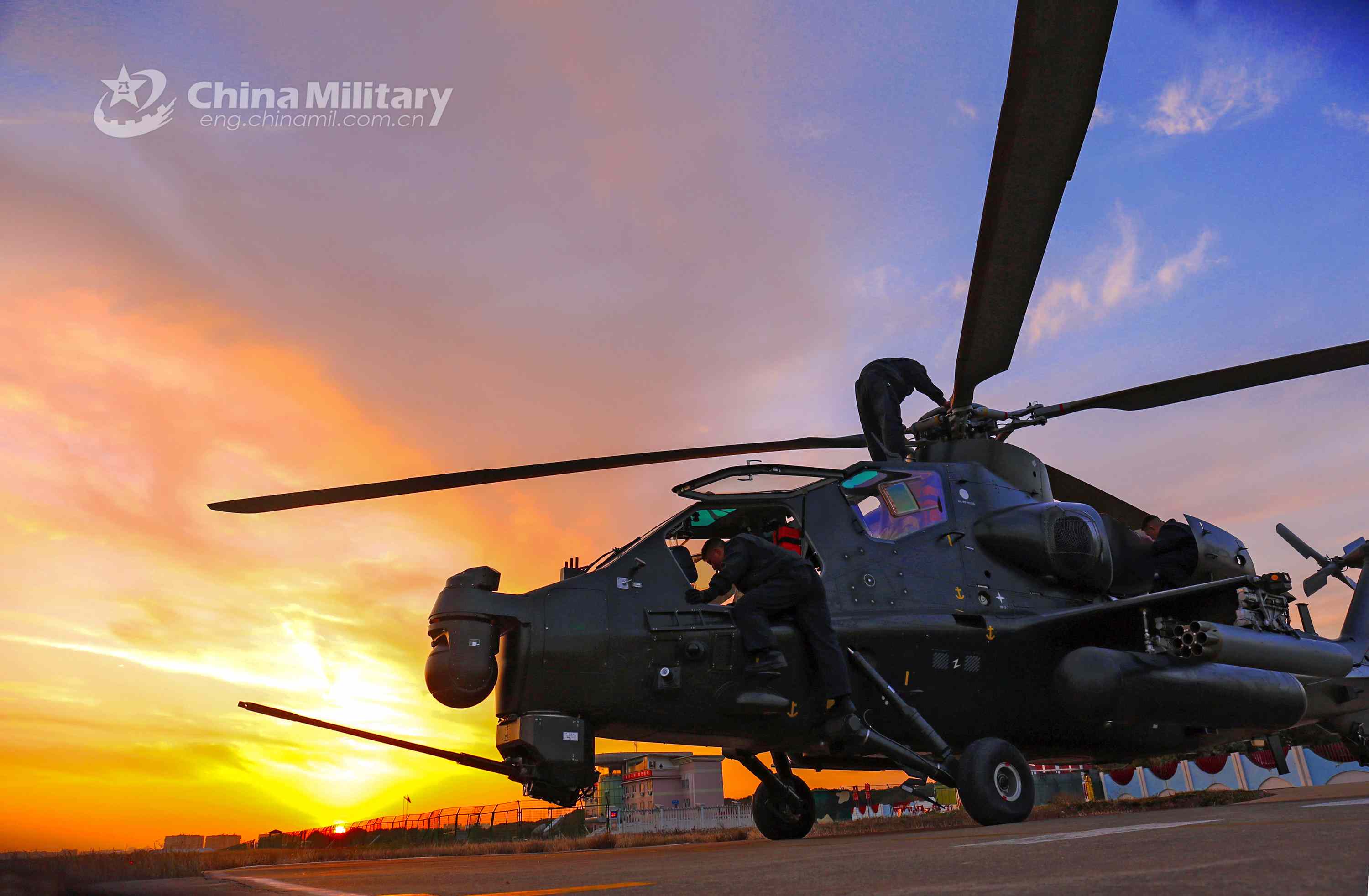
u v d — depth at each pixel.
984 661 6.66
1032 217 4.79
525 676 5.50
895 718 6.34
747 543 5.76
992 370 6.96
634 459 6.82
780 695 5.84
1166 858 1.89
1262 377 6.97
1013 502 7.51
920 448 8.20
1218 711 6.89
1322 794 9.30
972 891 1.58
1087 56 3.71
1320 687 9.42
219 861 5.55
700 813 20.89
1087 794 17.75
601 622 5.69
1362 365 6.73
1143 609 6.87
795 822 7.23
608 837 9.09
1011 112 4.05
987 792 5.60
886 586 6.54
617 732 5.82
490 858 5.80
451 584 5.67
